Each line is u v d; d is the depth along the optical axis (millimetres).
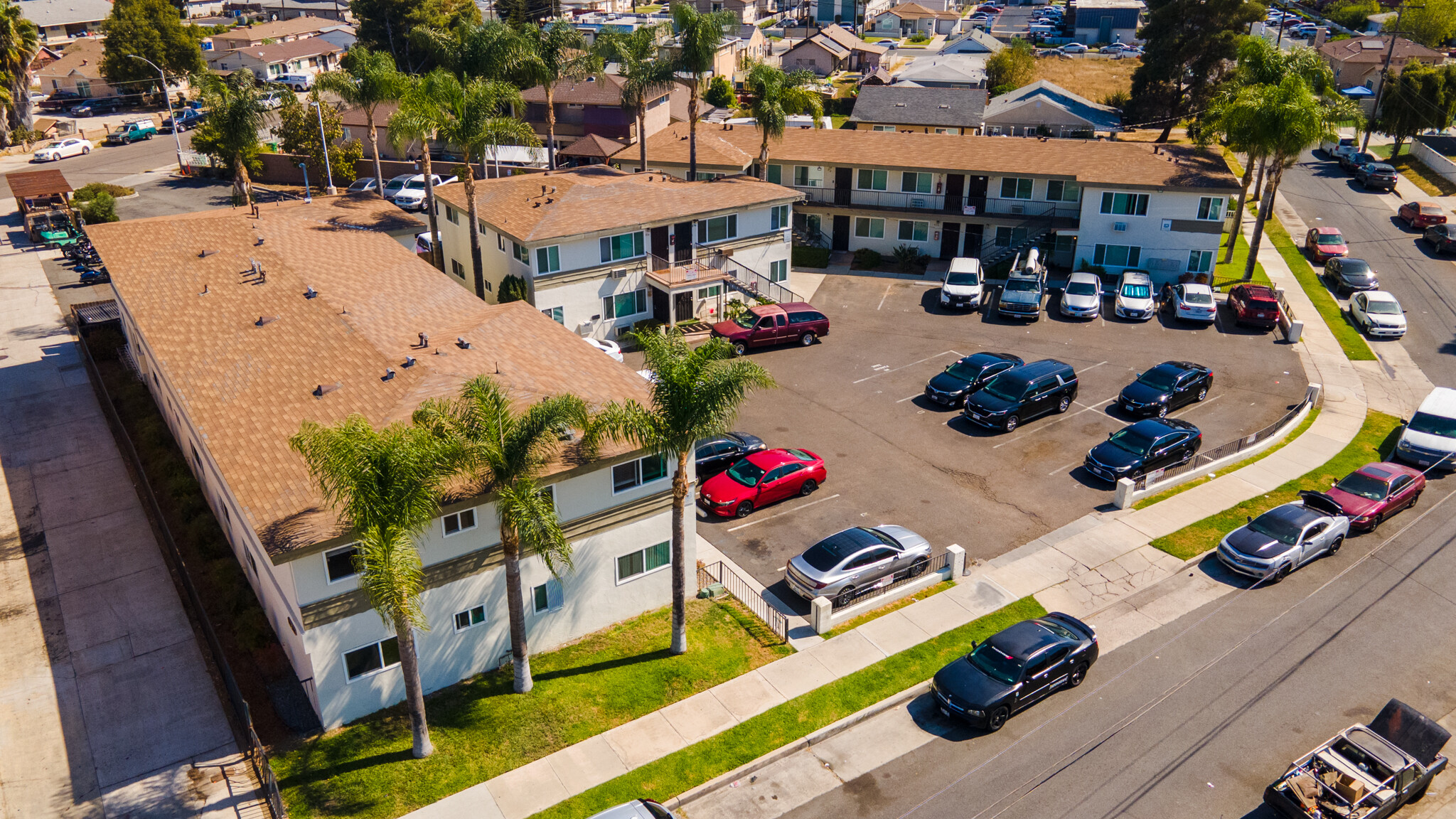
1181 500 32375
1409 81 69000
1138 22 139625
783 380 41625
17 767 21688
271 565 21719
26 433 37344
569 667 24641
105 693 23906
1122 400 38250
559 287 44031
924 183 56156
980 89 88125
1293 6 143250
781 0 175125
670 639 25766
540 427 20484
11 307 50906
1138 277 49906
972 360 40312
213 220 42188
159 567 28953
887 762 21656
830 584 26422
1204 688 23672
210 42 118875
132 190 70562
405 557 18922
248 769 21469
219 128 55344
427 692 23562
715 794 20844
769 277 51500
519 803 20359
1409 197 66625
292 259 36875
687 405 21891
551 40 56344
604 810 19906
